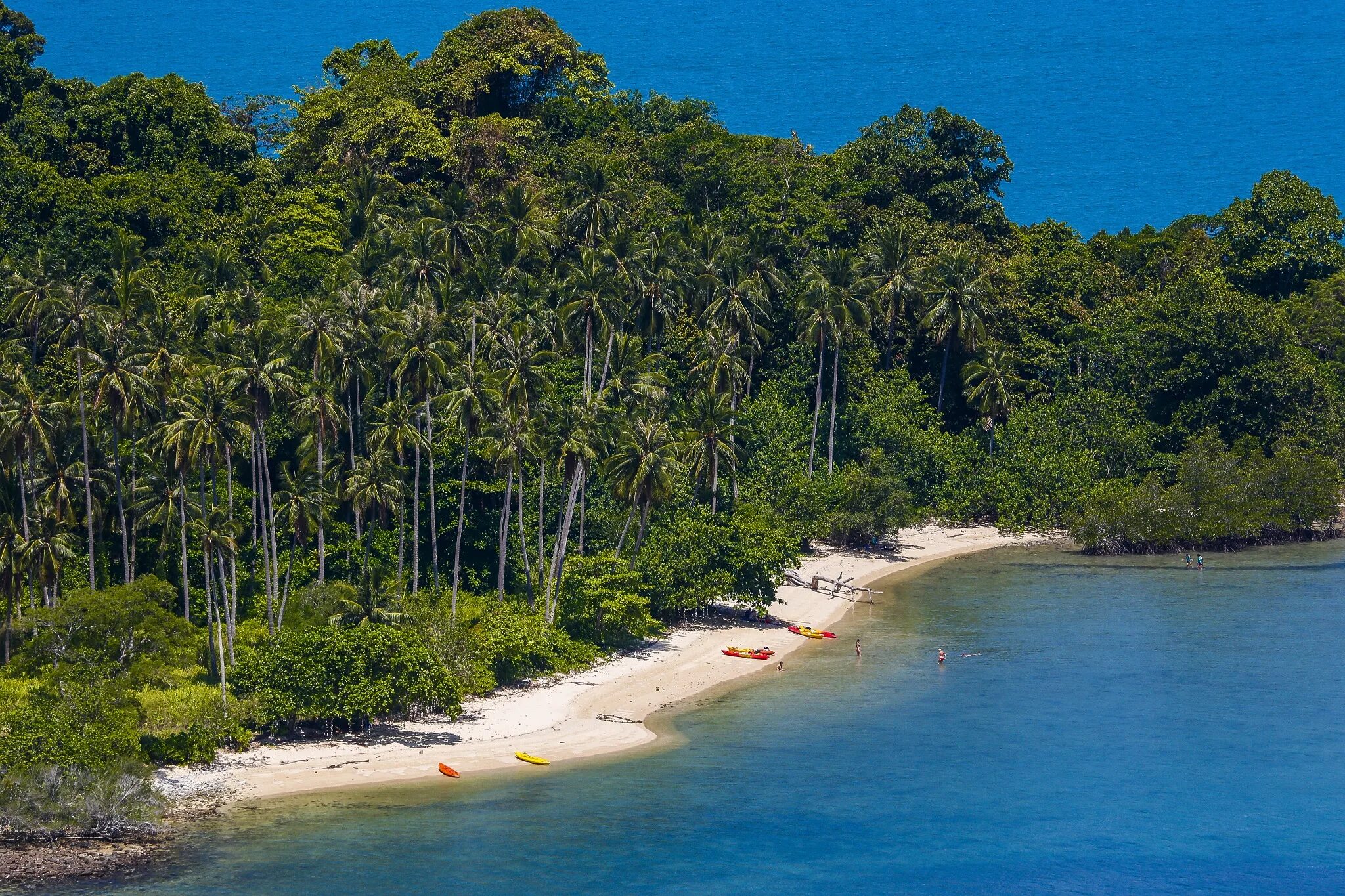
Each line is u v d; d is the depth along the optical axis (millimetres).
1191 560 175750
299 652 96000
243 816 84688
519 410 124062
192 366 119125
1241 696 112562
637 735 102125
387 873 77625
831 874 79312
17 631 105938
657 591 132000
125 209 169250
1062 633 134500
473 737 99875
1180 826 86500
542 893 75750
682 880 78188
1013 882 78625
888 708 109250
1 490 117812
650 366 168625
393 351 135500
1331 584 159125
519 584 135500
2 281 140875
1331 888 77938
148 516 116438
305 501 118938
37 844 79938
